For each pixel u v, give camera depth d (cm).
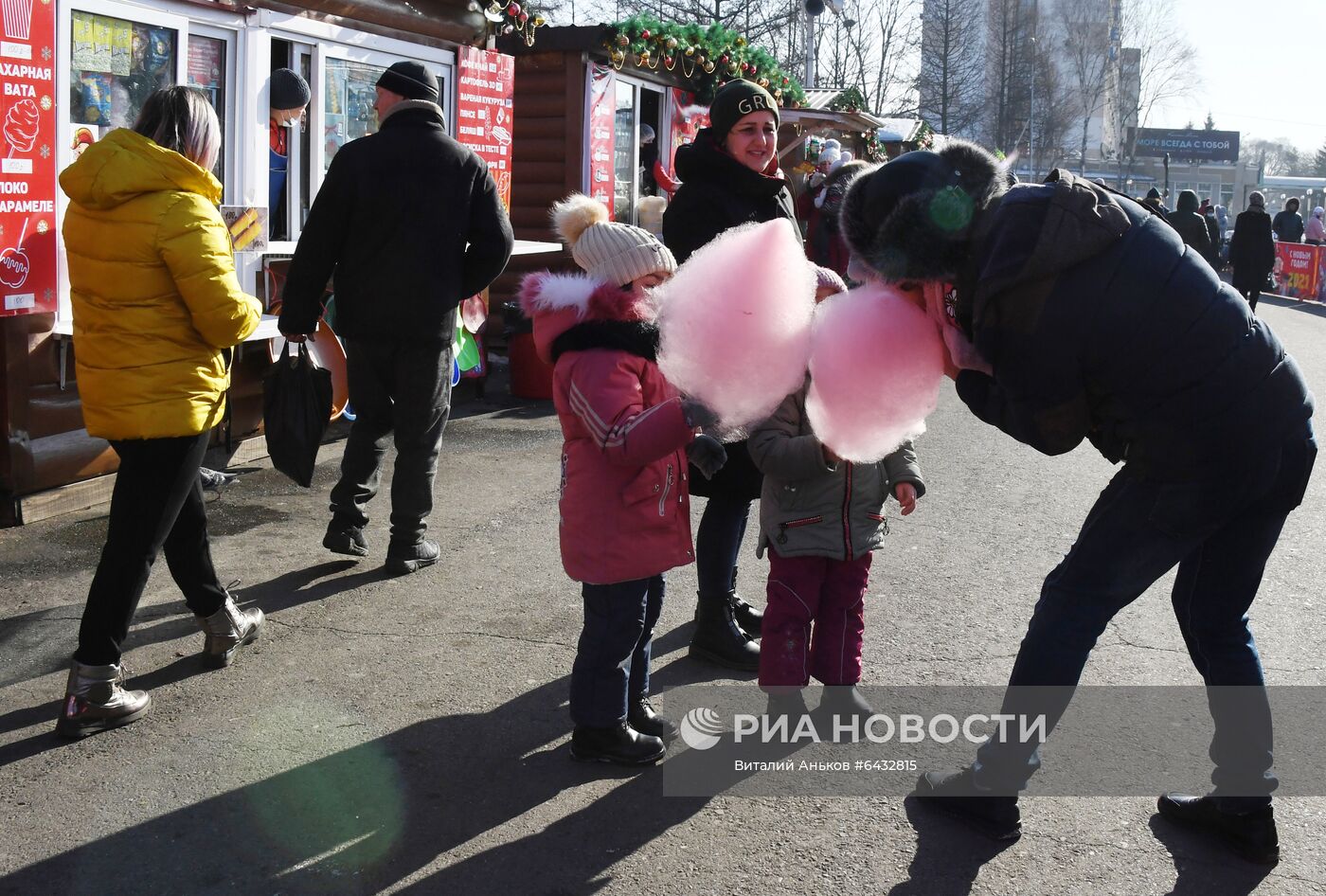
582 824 310
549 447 785
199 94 359
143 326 343
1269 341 267
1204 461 264
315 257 479
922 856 297
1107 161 8894
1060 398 263
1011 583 512
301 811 313
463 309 917
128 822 306
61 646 423
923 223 253
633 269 307
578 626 451
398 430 504
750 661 414
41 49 538
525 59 1096
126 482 351
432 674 404
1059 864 293
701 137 406
